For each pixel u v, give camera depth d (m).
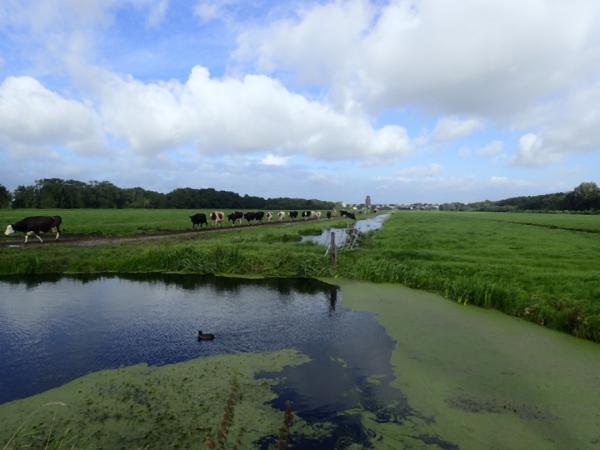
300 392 6.26
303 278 15.73
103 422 5.29
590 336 8.77
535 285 12.76
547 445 4.94
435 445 4.93
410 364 7.40
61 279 15.23
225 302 12.02
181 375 6.81
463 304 11.80
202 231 31.97
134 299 12.30
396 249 21.48
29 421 5.32
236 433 5.07
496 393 6.29
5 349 8.09
